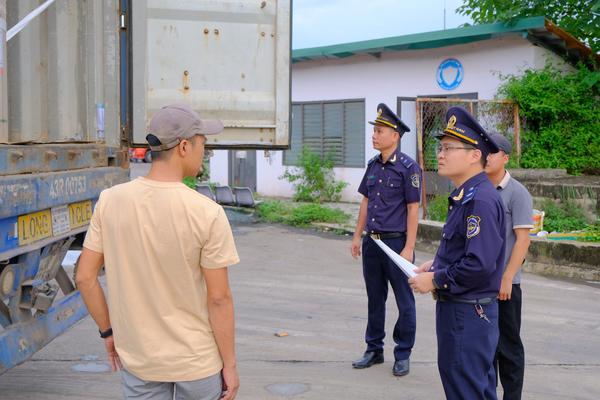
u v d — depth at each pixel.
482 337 3.22
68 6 4.59
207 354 2.62
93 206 4.70
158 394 2.66
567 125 12.32
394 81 14.20
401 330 5.04
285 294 7.52
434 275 3.24
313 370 5.14
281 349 5.62
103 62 5.12
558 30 11.59
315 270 8.84
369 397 4.63
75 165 4.43
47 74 4.39
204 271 2.58
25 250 3.78
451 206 3.32
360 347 5.70
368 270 5.18
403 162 5.07
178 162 2.64
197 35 5.34
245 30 5.42
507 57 12.48
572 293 7.71
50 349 5.57
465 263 3.12
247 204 13.45
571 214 10.57
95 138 4.97
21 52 4.05
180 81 5.34
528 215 3.96
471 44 12.93
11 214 3.54
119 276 2.60
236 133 5.47
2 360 3.67
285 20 5.47
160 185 2.59
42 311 4.07
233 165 17.31
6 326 3.84
